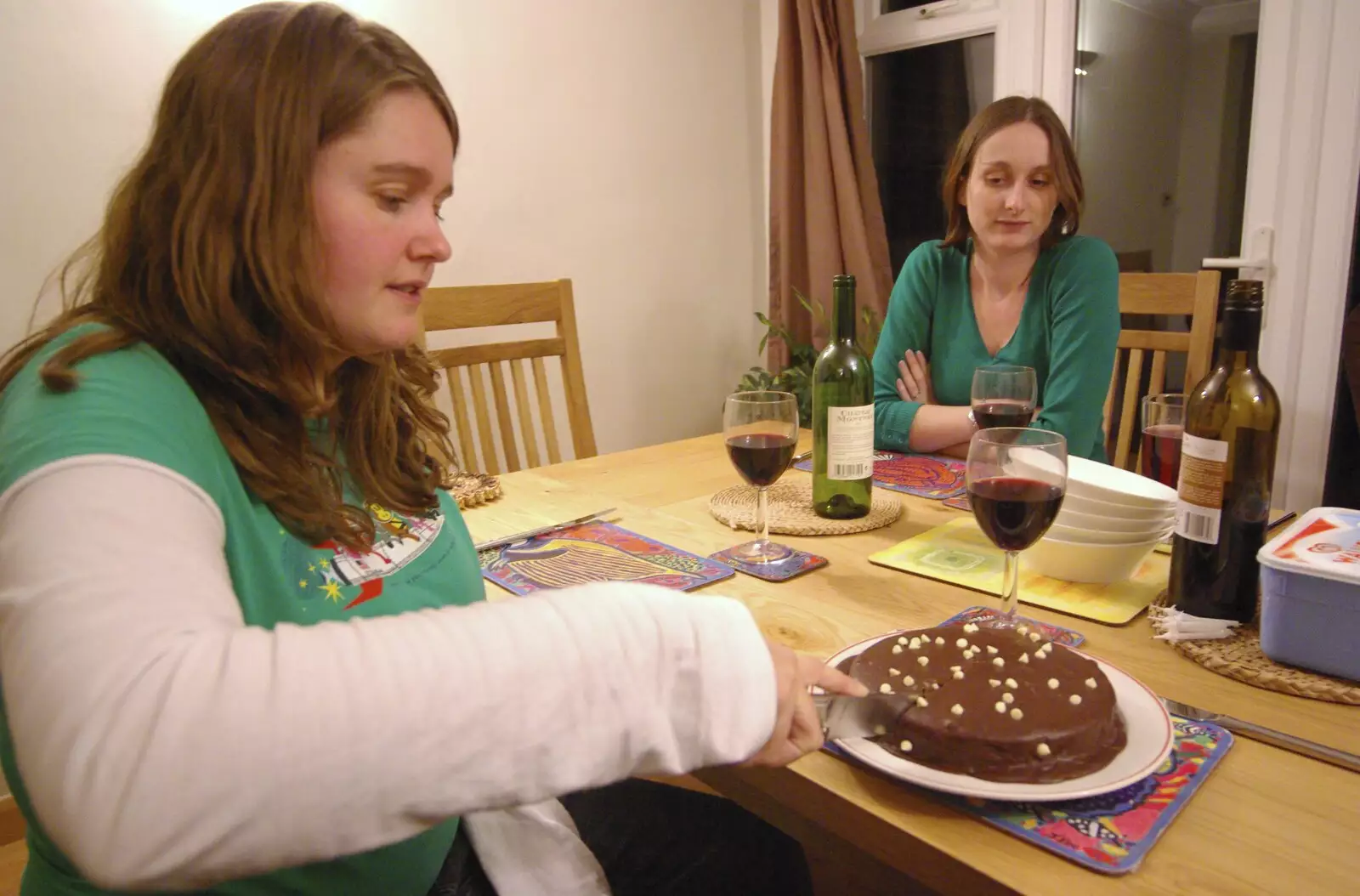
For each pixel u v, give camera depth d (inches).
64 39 73.9
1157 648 32.6
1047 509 31.0
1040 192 64.1
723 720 20.5
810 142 114.5
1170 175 100.0
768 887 34.5
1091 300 64.6
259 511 25.8
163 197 23.9
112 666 16.1
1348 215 87.0
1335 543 30.9
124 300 24.6
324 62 22.7
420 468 33.6
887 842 23.5
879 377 72.6
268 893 25.5
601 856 35.8
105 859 15.7
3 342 73.9
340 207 23.7
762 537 44.9
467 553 34.3
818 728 23.0
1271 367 94.5
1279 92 89.3
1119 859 21.2
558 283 83.7
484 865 31.0
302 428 26.9
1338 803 23.3
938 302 73.7
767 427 42.8
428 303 76.1
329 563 27.7
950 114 118.6
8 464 18.9
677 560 43.3
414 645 17.9
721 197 126.7
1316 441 92.4
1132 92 101.3
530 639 18.8
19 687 16.5
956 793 23.0
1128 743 24.9
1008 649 28.5
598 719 18.9
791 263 121.6
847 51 111.9
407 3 91.7
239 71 22.8
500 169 101.7
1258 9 90.3
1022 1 107.2
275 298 23.7
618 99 111.7
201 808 15.8
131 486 18.7
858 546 45.0
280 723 16.1
